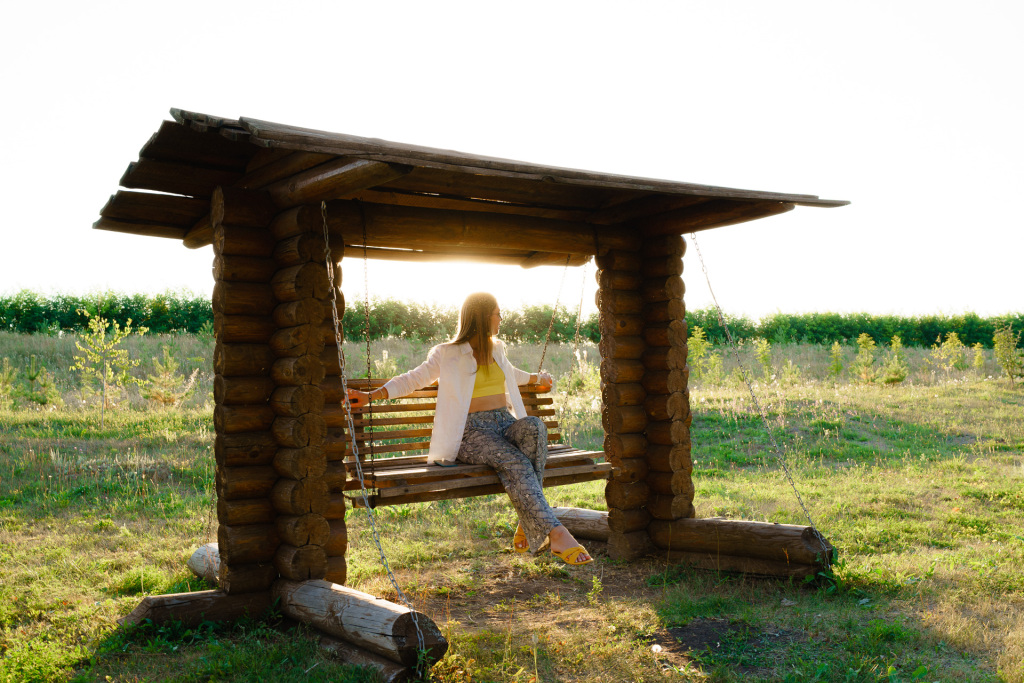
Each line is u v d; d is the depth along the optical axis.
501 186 5.84
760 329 27.86
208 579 5.82
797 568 5.73
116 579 5.83
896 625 4.49
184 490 9.07
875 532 7.00
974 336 28.30
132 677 4.03
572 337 23.97
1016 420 13.04
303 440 4.85
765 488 9.21
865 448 11.35
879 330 28.41
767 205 5.82
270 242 5.13
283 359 4.98
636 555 6.59
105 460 10.02
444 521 8.09
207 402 14.45
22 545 6.79
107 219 5.88
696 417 13.56
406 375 5.36
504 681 3.98
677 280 6.66
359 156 3.80
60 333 19.27
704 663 4.21
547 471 5.49
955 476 9.49
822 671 3.92
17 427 11.62
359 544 7.22
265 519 5.00
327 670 3.95
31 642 4.52
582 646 4.51
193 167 5.18
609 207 6.68
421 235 5.55
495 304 5.56
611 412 6.64
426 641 3.97
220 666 4.02
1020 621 4.57
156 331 21.58
